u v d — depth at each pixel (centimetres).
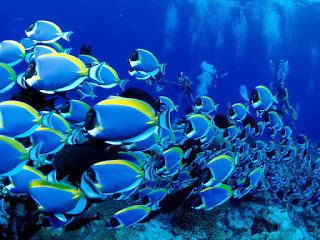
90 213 512
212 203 303
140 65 417
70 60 236
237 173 650
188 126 386
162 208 354
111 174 206
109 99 202
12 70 286
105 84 396
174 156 347
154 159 343
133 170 216
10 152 207
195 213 659
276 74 5744
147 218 348
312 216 1005
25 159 213
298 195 973
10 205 357
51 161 304
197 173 394
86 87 484
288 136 752
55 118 300
